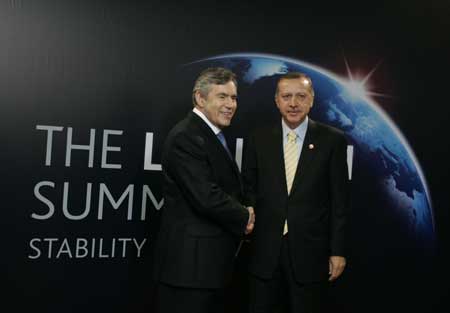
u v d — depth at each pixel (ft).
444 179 11.87
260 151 9.04
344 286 11.33
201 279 7.95
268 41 10.73
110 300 9.99
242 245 10.71
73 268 9.71
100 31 9.71
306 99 8.91
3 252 9.28
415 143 11.65
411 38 11.57
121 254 10.02
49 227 9.52
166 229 8.34
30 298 9.46
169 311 8.23
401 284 11.69
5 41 9.16
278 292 8.94
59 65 9.48
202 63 10.34
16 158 9.29
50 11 9.41
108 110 9.80
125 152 9.94
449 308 12.01
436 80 11.74
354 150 11.27
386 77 11.44
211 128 8.27
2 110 9.19
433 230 11.83
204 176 7.93
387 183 11.50
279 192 8.80
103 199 9.84
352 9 11.21
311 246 8.69
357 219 11.33
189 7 10.24
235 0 10.52
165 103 10.14
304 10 10.92
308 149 8.84
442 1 11.71
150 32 10.02
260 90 10.71
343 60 11.17
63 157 9.56
